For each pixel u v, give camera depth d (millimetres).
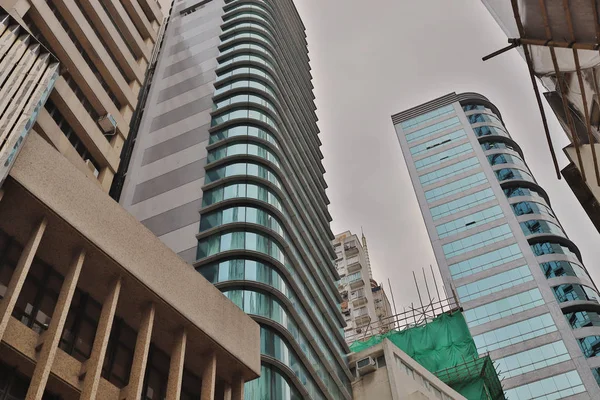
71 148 28641
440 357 55469
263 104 50000
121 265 17703
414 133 116188
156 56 62500
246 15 64438
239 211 38219
